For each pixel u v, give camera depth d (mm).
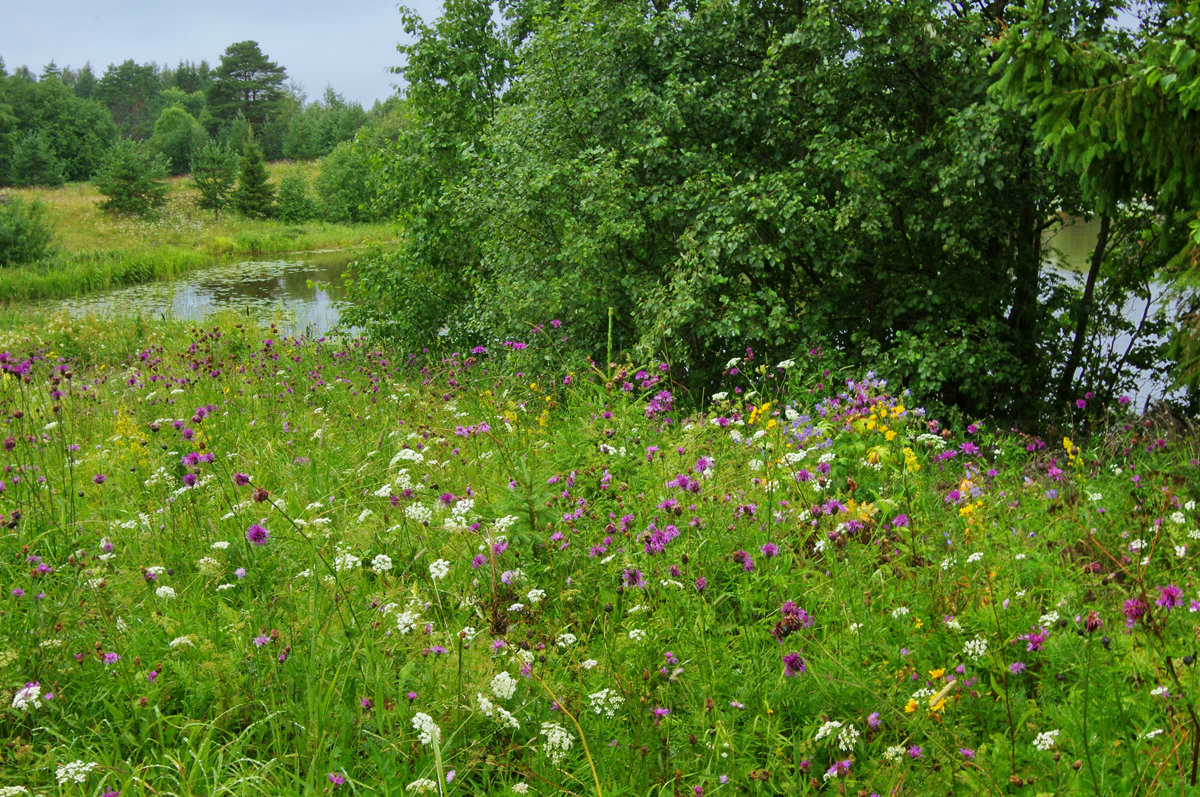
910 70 9047
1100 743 2537
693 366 9977
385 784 2570
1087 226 10289
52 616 3615
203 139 76750
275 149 85562
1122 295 9750
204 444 5891
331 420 7773
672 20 9656
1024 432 8758
